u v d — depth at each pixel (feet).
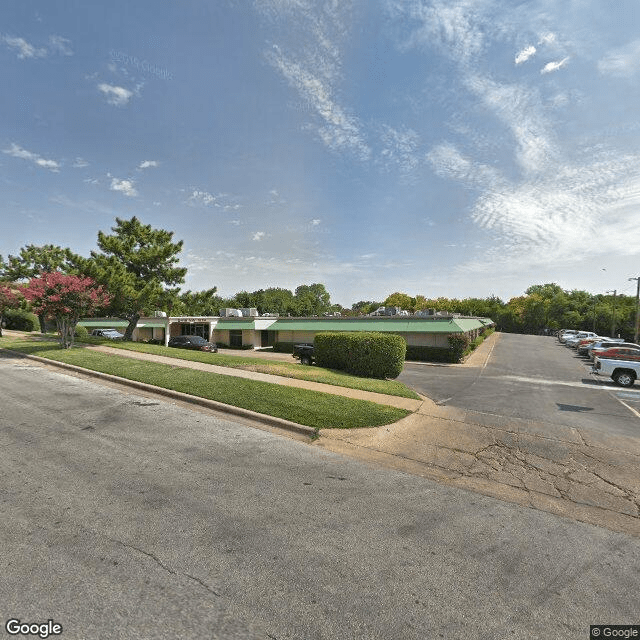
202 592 10.10
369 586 10.66
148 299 81.10
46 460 18.83
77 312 65.92
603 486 19.11
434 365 85.20
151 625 8.93
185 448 21.35
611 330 174.40
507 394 47.60
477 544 13.17
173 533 12.83
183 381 37.81
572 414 36.42
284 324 116.16
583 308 220.02
